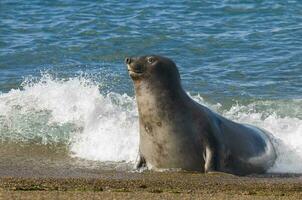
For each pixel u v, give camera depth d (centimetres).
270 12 9588
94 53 8094
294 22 9175
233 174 4478
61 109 5641
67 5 10044
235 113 5938
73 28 8988
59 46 8288
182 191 3697
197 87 6762
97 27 9000
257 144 4753
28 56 7912
